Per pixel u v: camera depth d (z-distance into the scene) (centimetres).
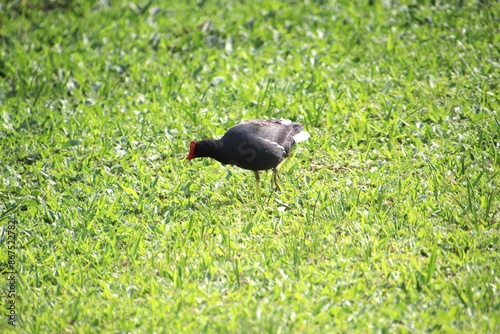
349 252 974
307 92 1436
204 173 1205
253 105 1395
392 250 991
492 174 1123
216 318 864
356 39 1631
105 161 1269
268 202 1127
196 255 1001
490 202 1035
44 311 908
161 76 1543
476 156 1184
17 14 1920
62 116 1413
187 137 1316
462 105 1330
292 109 1361
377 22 1705
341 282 913
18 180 1224
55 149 1315
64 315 898
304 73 1516
